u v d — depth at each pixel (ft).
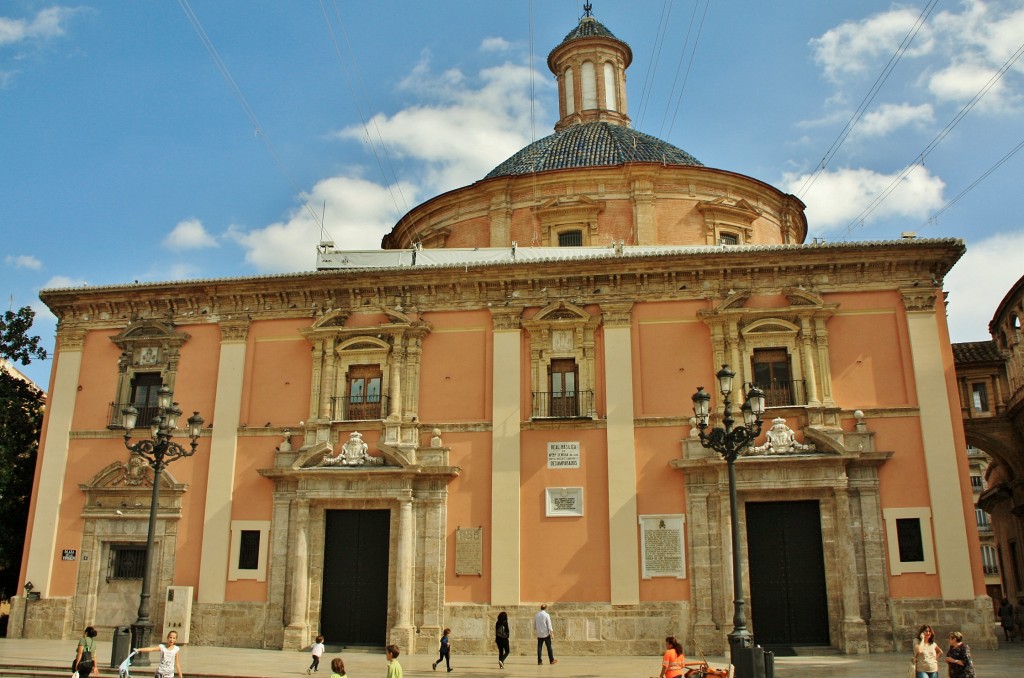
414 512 77.15
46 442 85.35
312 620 76.07
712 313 77.30
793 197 101.24
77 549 82.02
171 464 82.74
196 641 77.20
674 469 74.95
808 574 72.18
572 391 79.30
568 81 121.80
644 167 93.56
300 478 78.02
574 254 87.40
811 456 71.61
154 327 86.48
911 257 76.38
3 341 99.55
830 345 76.43
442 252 90.43
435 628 74.02
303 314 84.74
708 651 70.28
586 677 58.59
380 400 81.20
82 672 51.21
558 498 76.02
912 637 69.15
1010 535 116.37
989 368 108.17
